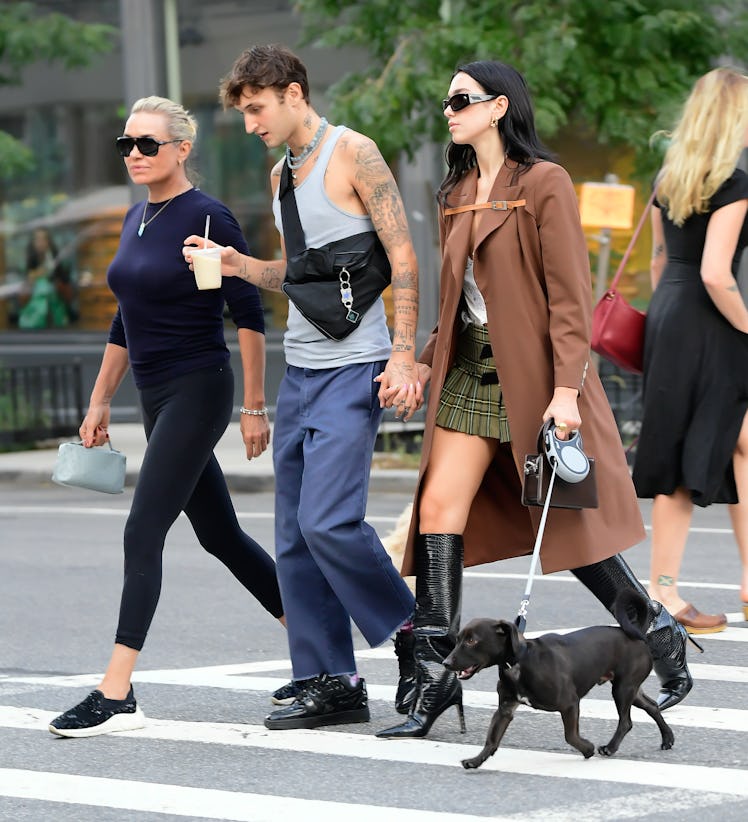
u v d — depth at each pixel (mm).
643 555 17484
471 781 8477
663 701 9711
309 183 9539
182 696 10828
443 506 9297
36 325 35438
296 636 9758
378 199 9445
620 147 27469
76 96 34688
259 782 8586
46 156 35062
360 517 9422
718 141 11797
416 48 24484
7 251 35531
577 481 8852
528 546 9594
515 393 9070
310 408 9578
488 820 7777
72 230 35062
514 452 9070
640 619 8719
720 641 12164
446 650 9258
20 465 27500
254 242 33656
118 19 33969
